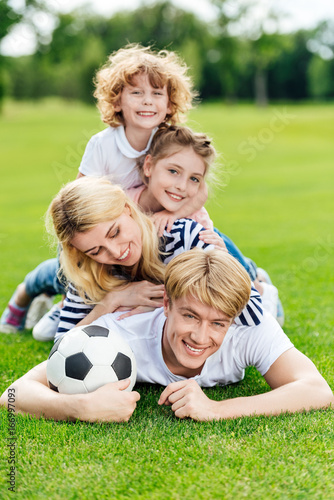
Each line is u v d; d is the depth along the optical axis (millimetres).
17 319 4328
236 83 61031
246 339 2852
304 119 37562
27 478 2090
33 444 2332
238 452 2221
